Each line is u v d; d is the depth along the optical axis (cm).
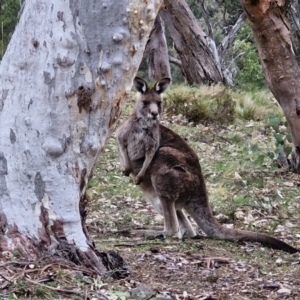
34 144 811
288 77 1695
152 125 1305
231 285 893
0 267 774
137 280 866
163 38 3366
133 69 831
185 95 2600
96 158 853
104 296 753
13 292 730
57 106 807
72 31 798
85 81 805
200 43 3388
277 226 1362
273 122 1689
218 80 3409
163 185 1235
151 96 1332
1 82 827
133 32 812
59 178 820
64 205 823
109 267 849
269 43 1666
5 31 3800
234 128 2408
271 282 916
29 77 810
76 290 760
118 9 797
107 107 828
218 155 2017
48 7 804
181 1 3319
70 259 818
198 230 1334
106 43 804
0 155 815
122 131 1361
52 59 801
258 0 1589
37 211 817
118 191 1603
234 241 1195
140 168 1345
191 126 2420
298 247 1210
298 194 1633
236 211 1448
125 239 1174
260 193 1608
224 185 1659
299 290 883
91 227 1287
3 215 813
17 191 815
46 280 768
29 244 808
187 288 858
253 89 3656
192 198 1245
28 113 809
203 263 995
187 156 1284
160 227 1298
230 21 5119
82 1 795
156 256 1014
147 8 809
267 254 1102
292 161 1828
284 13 1647
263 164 1867
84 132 823
